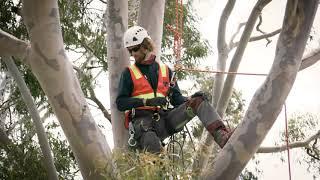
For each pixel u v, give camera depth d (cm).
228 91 1038
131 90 477
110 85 558
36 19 454
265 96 434
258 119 432
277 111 435
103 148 472
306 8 427
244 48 1024
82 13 1183
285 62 432
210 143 941
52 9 460
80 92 475
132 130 460
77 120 465
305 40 434
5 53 483
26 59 473
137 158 421
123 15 595
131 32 484
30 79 1097
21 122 1234
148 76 479
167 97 482
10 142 1023
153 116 464
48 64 461
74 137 467
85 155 468
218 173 435
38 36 457
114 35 581
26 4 451
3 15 1017
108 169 454
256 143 434
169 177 401
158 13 588
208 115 445
